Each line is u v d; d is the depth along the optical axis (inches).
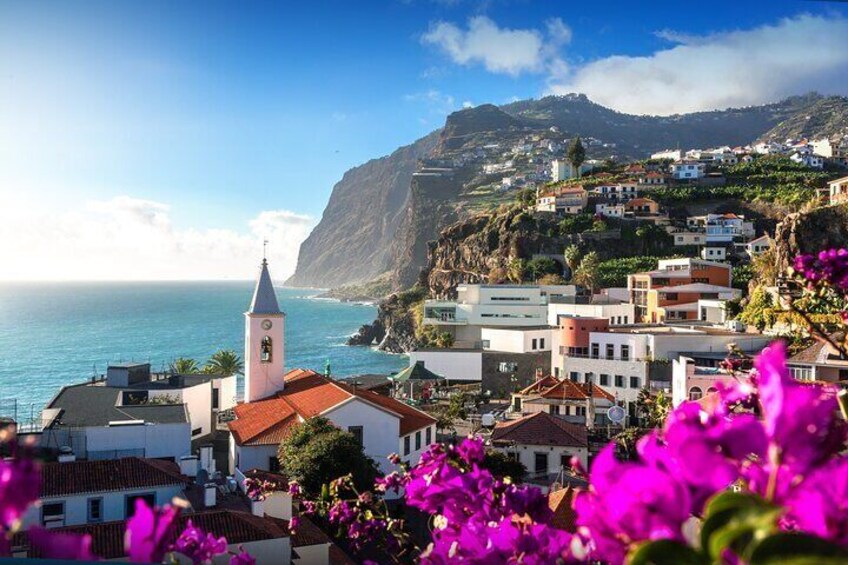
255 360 2460.6
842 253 242.7
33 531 105.3
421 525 1042.1
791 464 94.7
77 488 1316.4
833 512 89.7
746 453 95.3
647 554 92.2
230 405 3061.0
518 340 4296.3
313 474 1615.4
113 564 109.0
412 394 3772.1
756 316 3191.4
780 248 4901.6
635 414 2908.5
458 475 205.8
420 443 2317.9
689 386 2454.5
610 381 3161.9
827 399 99.4
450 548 162.9
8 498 98.9
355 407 2080.5
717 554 90.7
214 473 1605.6
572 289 5713.6
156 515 114.3
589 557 129.7
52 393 5880.9
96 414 2097.7
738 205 7824.8
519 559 149.1
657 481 93.7
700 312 4276.6
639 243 7391.7
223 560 1033.5
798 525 102.8
